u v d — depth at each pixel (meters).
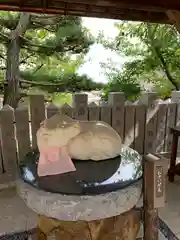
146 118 3.55
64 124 1.61
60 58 5.46
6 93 5.16
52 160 1.61
